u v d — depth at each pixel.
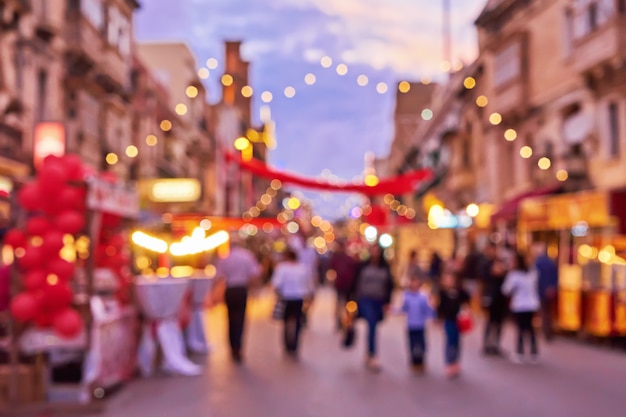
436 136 55.72
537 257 18.30
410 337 13.86
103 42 33.56
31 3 26.02
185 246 15.74
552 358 15.31
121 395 11.56
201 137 61.19
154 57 59.12
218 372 13.85
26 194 10.47
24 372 10.66
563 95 31.78
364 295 14.26
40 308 10.48
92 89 32.00
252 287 33.97
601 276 17.56
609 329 16.64
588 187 29.56
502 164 38.31
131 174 40.28
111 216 13.35
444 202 51.12
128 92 37.81
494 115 37.81
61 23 29.64
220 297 28.33
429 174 26.34
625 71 26.94
